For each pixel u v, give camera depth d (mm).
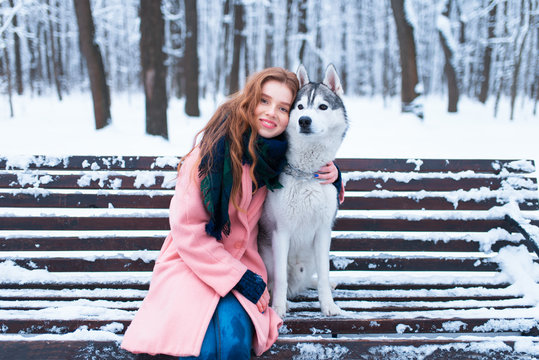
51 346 1803
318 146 2225
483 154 7715
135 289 2477
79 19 9281
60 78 20250
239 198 1979
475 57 19938
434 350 1848
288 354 1800
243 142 1953
